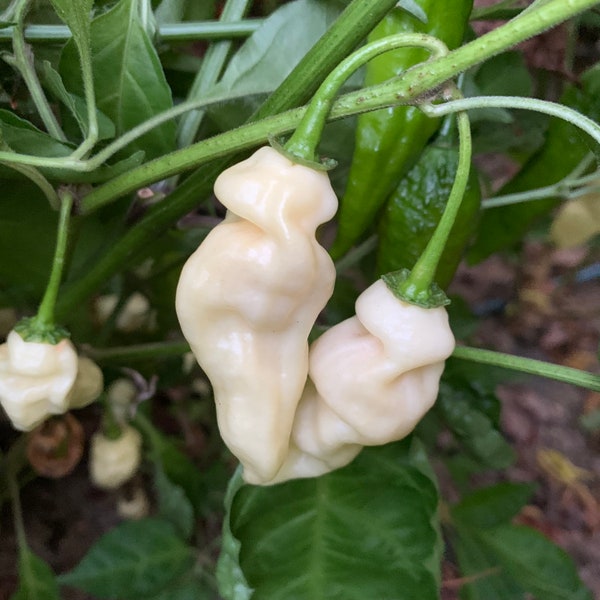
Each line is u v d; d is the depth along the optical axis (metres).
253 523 0.13
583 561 0.29
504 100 0.09
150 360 0.20
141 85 0.13
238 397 0.10
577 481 0.31
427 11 0.12
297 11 0.13
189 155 0.11
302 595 0.13
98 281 0.14
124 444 0.18
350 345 0.11
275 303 0.10
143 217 0.14
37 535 0.22
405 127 0.13
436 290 0.10
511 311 0.37
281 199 0.09
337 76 0.09
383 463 0.14
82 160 0.11
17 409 0.12
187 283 0.10
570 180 0.16
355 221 0.14
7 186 0.14
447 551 0.24
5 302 0.17
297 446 0.12
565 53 0.17
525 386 0.34
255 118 0.12
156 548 0.18
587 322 0.37
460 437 0.17
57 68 0.14
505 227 0.18
